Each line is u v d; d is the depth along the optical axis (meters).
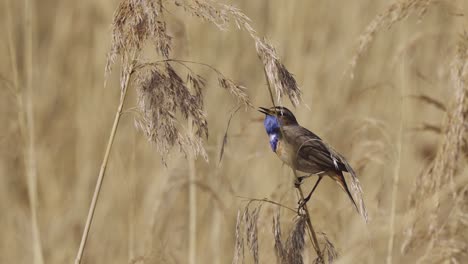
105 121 15.06
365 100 14.45
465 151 8.54
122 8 6.57
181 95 6.58
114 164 13.44
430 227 8.63
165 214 11.72
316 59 15.68
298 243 7.10
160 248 9.49
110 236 13.11
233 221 11.52
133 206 11.37
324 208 10.34
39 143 14.73
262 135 13.59
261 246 8.38
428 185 8.70
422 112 13.80
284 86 6.72
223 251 11.98
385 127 10.45
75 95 16.03
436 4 8.65
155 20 6.48
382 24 8.70
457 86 8.35
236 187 12.66
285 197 8.70
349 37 16.36
